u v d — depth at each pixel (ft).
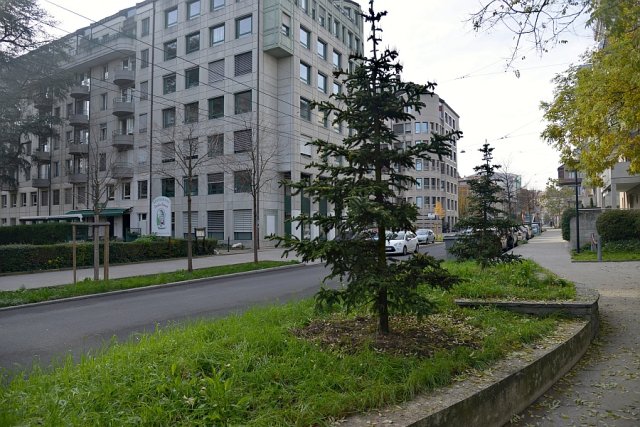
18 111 108.99
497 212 33.58
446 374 12.96
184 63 128.98
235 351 14.40
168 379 11.85
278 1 115.03
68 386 12.25
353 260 16.26
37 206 183.42
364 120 16.39
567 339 18.11
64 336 25.34
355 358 13.69
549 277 30.53
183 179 123.34
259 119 114.01
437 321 19.99
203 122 123.54
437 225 238.89
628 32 25.14
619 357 19.47
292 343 15.17
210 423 10.03
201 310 32.50
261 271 63.67
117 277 54.60
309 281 48.44
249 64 116.78
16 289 45.80
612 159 37.04
